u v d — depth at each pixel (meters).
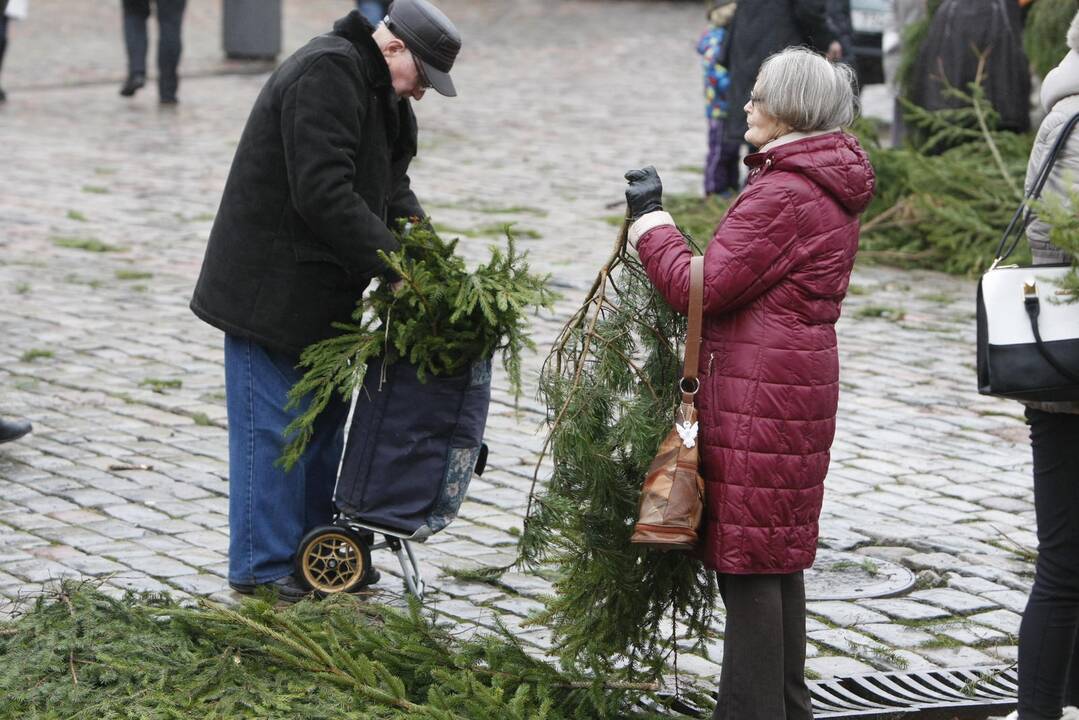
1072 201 4.90
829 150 4.91
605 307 5.36
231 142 20.09
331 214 6.09
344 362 6.16
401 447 6.32
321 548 6.48
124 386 10.11
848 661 6.34
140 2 23.20
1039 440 5.30
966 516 8.13
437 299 6.09
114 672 5.39
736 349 4.94
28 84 24.91
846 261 4.98
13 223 15.12
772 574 5.03
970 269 14.07
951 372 10.96
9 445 8.82
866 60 20.77
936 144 15.46
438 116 22.58
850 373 10.87
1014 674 6.21
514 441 9.23
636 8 37.41
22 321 11.71
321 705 5.25
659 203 5.14
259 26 27.95
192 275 13.37
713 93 15.84
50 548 7.20
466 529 7.71
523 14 36.06
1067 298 5.02
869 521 8.01
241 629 5.59
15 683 5.33
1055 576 5.31
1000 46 14.92
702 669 6.13
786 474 4.94
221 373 10.52
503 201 16.64
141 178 17.56
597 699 5.38
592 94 25.17
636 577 5.41
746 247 4.84
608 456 5.26
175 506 7.88
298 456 6.22
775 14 14.70
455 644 5.75
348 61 6.16
